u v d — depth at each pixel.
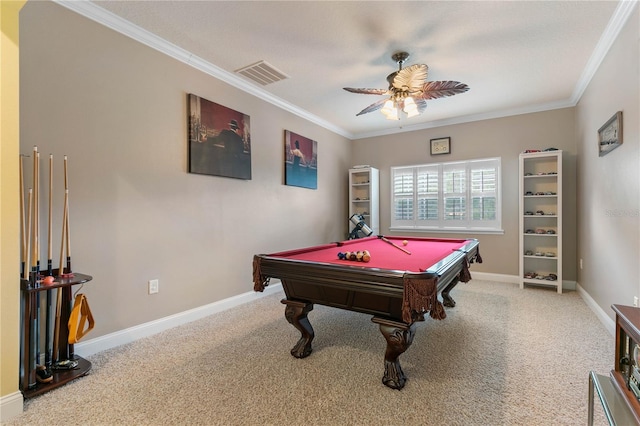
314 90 3.81
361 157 5.82
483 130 4.70
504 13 2.32
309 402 1.69
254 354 2.28
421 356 2.23
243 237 3.59
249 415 1.59
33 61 2.02
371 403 1.68
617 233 2.52
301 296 2.31
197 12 2.32
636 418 0.98
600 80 2.92
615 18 2.34
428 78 3.40
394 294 1.67
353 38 2.66
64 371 1.95
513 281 4.48
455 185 4.96
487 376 1.95
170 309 2.82
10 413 1.58
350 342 2.49
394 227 5.45
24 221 1.86
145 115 2.63
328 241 5.20
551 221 4.27
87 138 2.27
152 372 2.02
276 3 2.22
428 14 2.34
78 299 1.97
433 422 1.53
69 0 2.15
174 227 2.86
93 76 2.30
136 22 2.45
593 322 2.89
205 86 3.15
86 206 2.26
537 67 3.17
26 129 1.99
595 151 3.13
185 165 2.96
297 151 4.44
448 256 2.23
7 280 1.59
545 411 1.61
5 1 1.57
